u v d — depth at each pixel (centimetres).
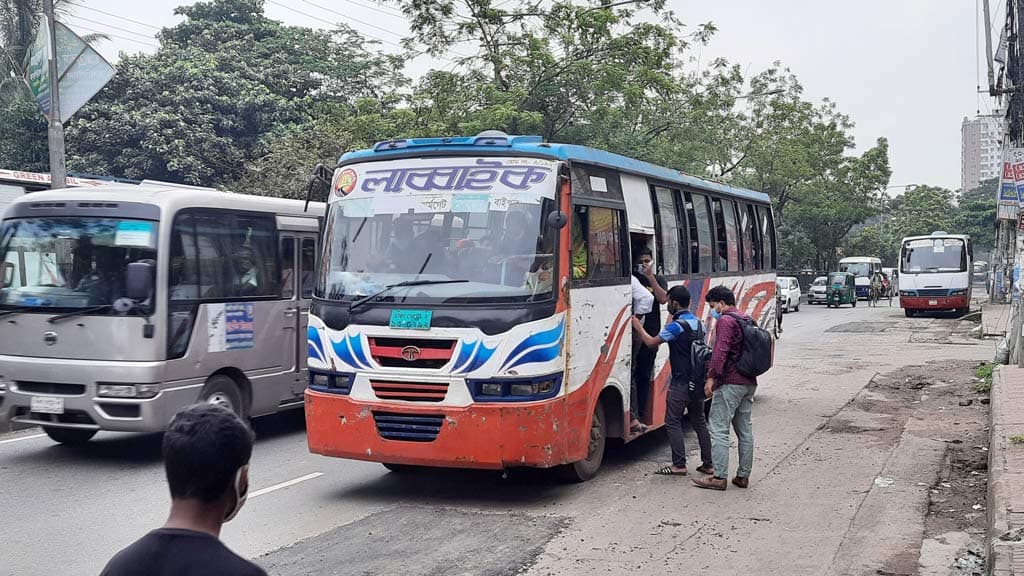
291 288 1127
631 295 909
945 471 891
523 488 820
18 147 3081
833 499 781
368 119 2592
